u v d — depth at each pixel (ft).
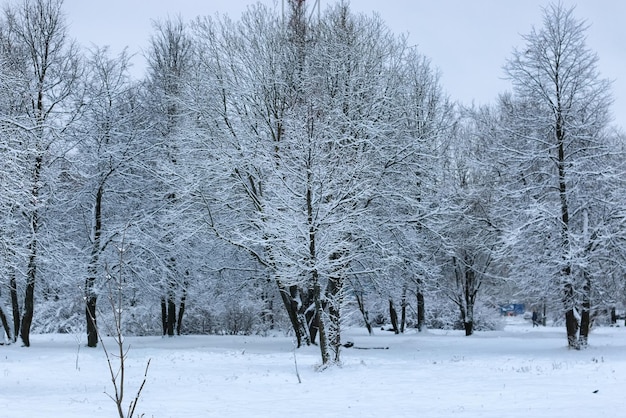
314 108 61.93
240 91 72.02
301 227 52.85
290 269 55.26
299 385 43.32
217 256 80.69
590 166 71.36
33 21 72.02
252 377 47.60
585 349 69.77
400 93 74.95
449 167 91.71
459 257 101.76
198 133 72.02
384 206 70.85
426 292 100.37
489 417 29.17
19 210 63.16
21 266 69.36
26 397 36.86
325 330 53.78
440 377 46.21
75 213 75.51
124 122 75.61
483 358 61.77
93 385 44.21
